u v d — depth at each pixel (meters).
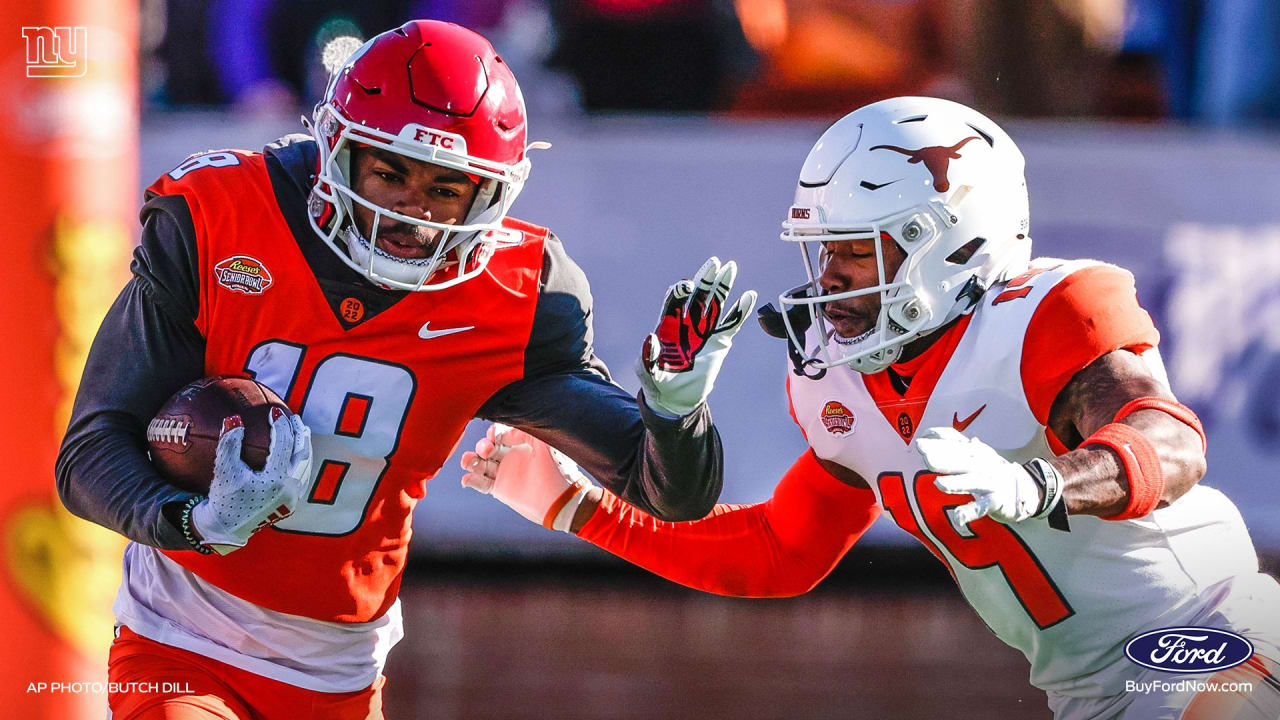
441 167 9.89
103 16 12.85
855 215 10.16
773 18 21.47
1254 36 21.53
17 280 12.62
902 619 20.44
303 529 10.38
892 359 10.36
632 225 20.78
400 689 17.20
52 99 12.66
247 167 10.42
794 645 19.17
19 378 12.62
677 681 17.70
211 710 10.09
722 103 21.69
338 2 21.36
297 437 9.56
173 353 10.15
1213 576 10.27
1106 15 21.70
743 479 20.50
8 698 12.73
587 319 10.79
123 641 10.65
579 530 12.16
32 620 12.71
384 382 10.33
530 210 20.78
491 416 10.93
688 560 11.93
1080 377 9.64
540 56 21.41
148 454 10.00
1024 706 17.02
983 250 10.26
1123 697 10.37
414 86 9.88
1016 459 10.02
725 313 9.91
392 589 10.99
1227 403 20.56
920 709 16.83
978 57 21.72
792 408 11.37
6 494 12.62
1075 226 20.64
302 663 10.66
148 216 10.30
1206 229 20.59
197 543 9.43
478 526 21.25
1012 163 10.59
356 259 10.12
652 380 9.60
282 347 10.22
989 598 10.70
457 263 10.38
